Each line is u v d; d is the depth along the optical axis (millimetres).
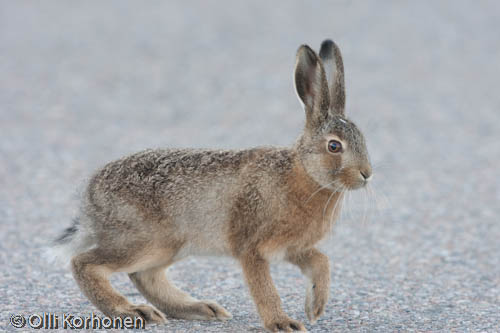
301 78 18469
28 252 23125
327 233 17969
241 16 67000
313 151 17625
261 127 40500
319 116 17984
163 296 18797
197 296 20219
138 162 17922
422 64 54469
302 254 18094
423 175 34188
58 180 31781
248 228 17484
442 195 31516
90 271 17531
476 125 42625
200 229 17844
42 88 47594
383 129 41000
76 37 59969
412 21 65125
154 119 42250
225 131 39750
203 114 43312
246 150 18203
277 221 17359
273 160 17781
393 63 54406
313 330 17375
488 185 33000
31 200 29141
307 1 72312
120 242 17547
